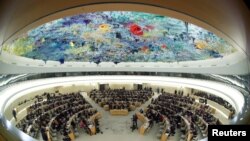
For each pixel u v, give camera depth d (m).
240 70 16.17
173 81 36.53
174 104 28.94
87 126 21.78
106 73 39.03
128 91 37.78
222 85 25.80
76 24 26.05
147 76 38.84
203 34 24.03
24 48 25.45
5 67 19.52
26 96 28.81
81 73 37.44
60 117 23.33
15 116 22.77
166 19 24.50
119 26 27.73
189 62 33.41
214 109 26.88
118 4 8.22
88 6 8.29
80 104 29.05
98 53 34.97
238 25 7.16
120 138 20.92
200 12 7.72
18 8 6.90
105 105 30.23
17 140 6.26
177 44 29.92
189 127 20.11
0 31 7.07
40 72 30.47
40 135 19.94
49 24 23.98
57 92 36.81
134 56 36.44
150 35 29.39
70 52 32.84
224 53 23.69
